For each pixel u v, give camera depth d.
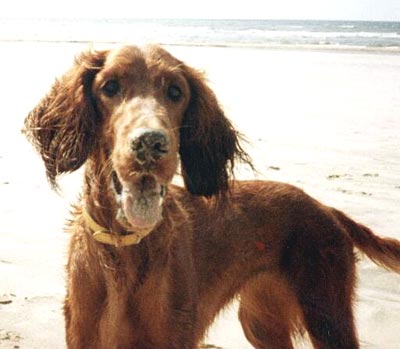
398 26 30.08
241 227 1.44
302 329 1.54
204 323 1.40
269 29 24.08
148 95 1.19
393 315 1.64
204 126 1.30
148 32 18.67
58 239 1.91
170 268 1.24
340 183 2.51
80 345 1.23
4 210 2.11
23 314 1.56
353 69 7.38
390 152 3.09
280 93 5.15
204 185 1.33
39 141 1.27
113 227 1.19
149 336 1.23
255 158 2.85
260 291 1.52
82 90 1.23
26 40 11.72
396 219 2.13
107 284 1.21
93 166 1.22
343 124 3.83
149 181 1.11
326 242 1.48
